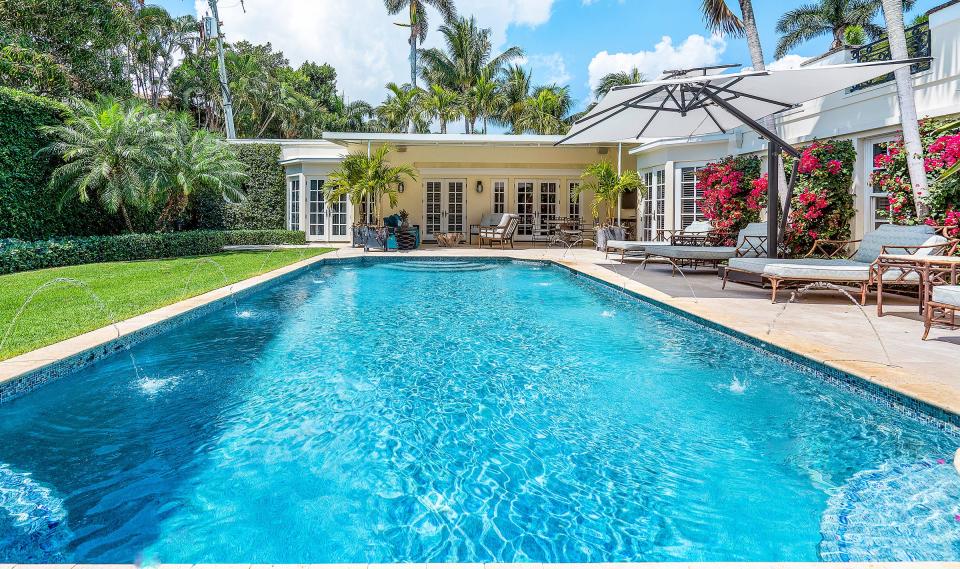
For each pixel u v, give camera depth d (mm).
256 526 2111
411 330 5559
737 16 10898
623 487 2400
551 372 4078
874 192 8117
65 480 2469
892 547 1911
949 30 6543
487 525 2115
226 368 4199
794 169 7621
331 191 15477
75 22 15539
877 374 3205
